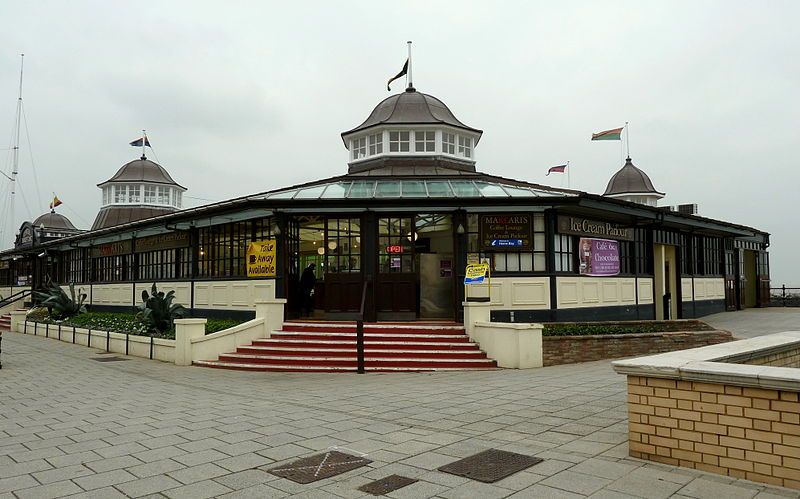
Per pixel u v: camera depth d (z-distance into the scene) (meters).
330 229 15.30
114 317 21.25
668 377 5.13
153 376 11.84
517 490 4.62
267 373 11.93
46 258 32.81
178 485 4.95
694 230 21.70
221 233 17.97
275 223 15.28
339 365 12.20
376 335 13.28
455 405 8.04
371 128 19.05
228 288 17.12
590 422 6.86
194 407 8.41
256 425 7.11
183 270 19.73
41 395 9.85
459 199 14.46
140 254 22.70
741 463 4.73
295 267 15.88
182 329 13.60
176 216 17.94
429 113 19.22
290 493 4.71
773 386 4.52
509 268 15.03
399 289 15.01
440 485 4.79
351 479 5.01
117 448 6.19
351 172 19.94
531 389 9.17
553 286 14.85
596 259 16.31
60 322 22.39
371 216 15.05
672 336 13.41
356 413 7.68
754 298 27.67
